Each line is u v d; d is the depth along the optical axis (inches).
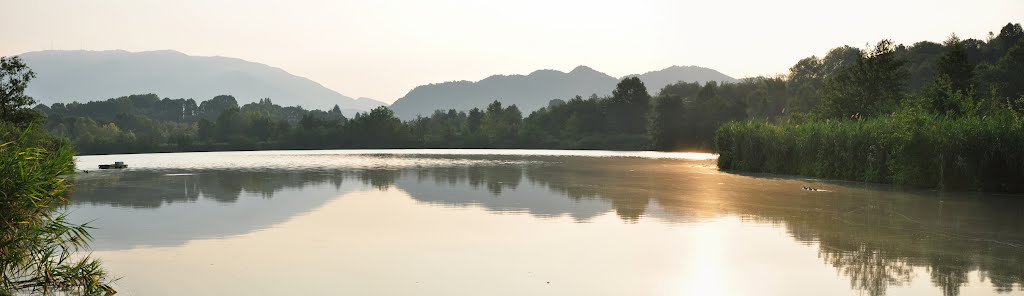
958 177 1368.1
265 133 6254.9
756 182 1610.5
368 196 1269.7
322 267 625.9
